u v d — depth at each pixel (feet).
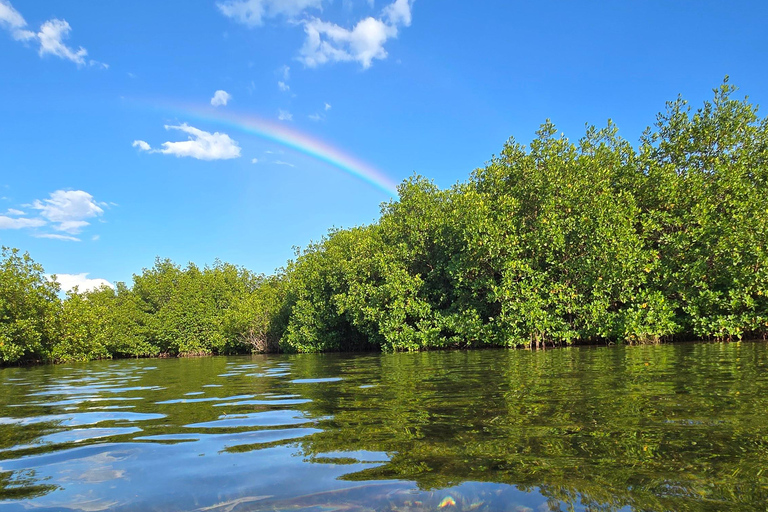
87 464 9.64
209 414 15.25
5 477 8.86
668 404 12.83
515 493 6.95
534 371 23.26
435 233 64.85
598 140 61.72
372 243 70.38
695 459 8.11
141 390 24.40
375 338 67.31
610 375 19.99
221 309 137.49
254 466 9.00
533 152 59.06
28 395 23.95
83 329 87.40
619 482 7.20
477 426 11.23
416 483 7.59
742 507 6.15
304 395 18.85
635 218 52.39
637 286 50.26
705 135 54.19
